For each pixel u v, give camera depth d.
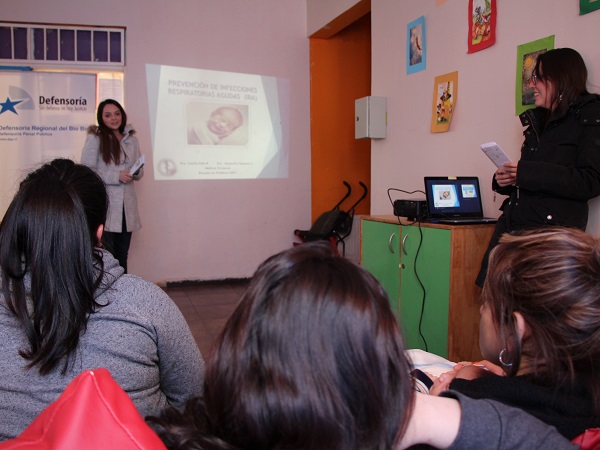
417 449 0.65
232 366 0.50
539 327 0.69
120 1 4.50
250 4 4.87
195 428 0.53
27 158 4.45
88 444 0.49
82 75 4.50
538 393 0.69
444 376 1.01
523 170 2.04
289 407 0.47
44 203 0.89
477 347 2.47
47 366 0.89
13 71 4.38
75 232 0.90
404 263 2.75
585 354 0.66
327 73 5.17
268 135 5.03
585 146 1.97
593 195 1.95
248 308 0.51
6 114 4.39
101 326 0.94
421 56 3.28
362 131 3.72
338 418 0.47
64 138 4.50
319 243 0.57
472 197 2.74
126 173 3.79
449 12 3.00
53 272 0.89
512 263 0.73
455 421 0.59
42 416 0.55
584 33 2.17
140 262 4.72
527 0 2.45
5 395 0.91
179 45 4.68
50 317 0.89
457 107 2.97
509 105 2.59
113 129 3.86
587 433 0.66
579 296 0.66
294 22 5.03
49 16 4.38
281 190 5.12
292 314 0.48
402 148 3.53
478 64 2.79
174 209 4.78
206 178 4.85
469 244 2.41
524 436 0.59
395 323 0.52
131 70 4.57
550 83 2.05
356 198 5.37
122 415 0.52
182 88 4.71
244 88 4.91
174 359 1.06
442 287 2.46
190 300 4.33
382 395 0.49
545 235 0.74
